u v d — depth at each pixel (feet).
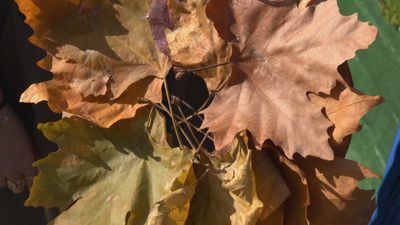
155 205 1.71
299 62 1.66
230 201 1.73
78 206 1.85
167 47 1.74
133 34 1.78
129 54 1.77
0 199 2.69
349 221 1.82
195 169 1.76
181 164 1.72
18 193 2.66
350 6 4.11
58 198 1.87
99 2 1.77
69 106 1.80
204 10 1.69
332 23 1.63
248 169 1.68
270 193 1.74
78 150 1.84
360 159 3.97
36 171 2.62
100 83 1.78
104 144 1.83
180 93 2.10
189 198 1.72
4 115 2.48
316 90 1.66
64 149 1.85
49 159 1.85
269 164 1.76
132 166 1.80
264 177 1.74
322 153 1.65
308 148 1.66
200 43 1.72
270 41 1.69
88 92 1.78
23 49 2.31
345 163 1.76
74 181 1.85
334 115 1.70
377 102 1.68
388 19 3.90
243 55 1.70
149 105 1.78
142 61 1.77
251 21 1.68
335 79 1.64
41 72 2.34
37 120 2.42
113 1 1.77
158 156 1.76
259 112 1.69
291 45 1.67
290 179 1.78
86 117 1.79
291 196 1.79
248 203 1.70
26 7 1.74
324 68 1.64
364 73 3.98
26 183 2.64
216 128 1.69
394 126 3.81
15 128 2.53
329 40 1.63
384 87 3.88
